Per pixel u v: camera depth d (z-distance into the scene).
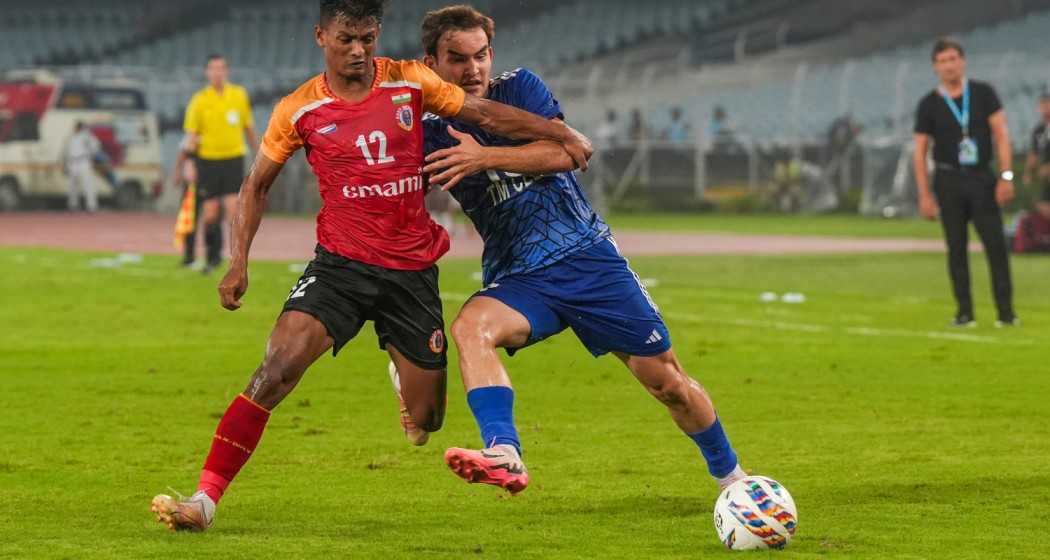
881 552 19.27
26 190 137.50
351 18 19.98
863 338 46.28
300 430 29.98
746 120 152.50
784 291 63.72
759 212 141.38
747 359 41.38
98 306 57.00
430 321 21.62
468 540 20.02
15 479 24.89
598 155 143.88
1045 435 29.19
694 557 18.98
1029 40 162.75
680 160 143.50
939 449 27.66
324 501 22.98
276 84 157.25
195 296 61.09
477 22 21.62
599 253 21.42
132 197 142.00
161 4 185.00
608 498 23.27
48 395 34.94
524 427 30.39
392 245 21.08
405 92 20.67
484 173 21.36
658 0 177.38
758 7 174.75
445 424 30.95
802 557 18.98
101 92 140.62
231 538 20.06
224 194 71.19
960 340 45.56
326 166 20.75
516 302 21.19
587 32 176.38
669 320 51.97
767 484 19.70
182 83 150.75
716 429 21.61
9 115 138.00
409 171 20.91
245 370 39.53
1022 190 122.44
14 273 72.69
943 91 48.66
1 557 18.78
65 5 183.38
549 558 18.92
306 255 86.81
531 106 21.94
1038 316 52.56
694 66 164.62
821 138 143.88
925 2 167.75
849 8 169.12
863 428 30.11
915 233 109.25
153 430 30.06
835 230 114.19
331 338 20.88
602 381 37.25
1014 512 21.98
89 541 19.83
